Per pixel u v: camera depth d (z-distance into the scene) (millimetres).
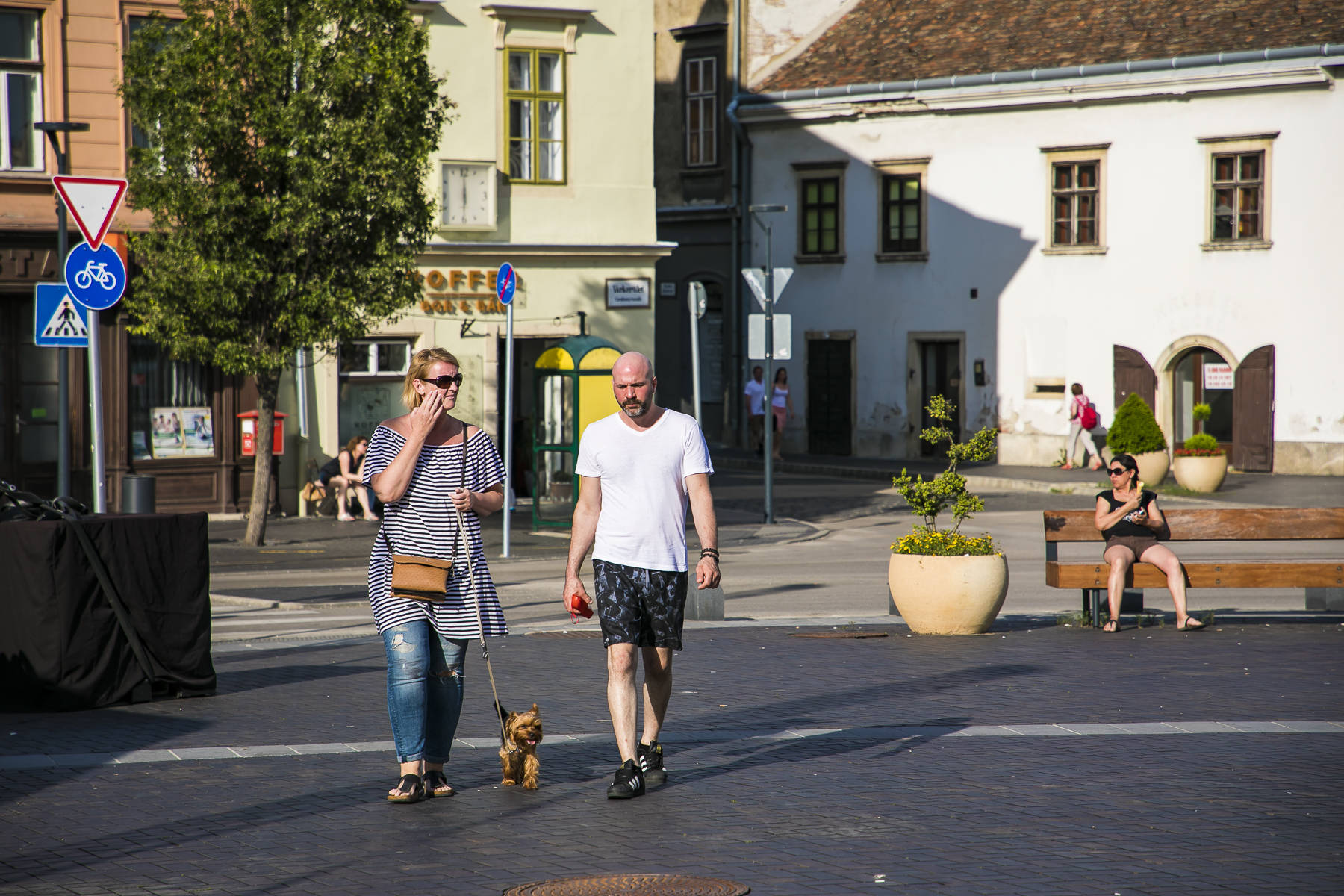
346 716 15234
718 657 19062
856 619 23109
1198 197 55406
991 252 60062
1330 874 9773
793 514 44312
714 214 67812
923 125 61406
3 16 36719
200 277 31797
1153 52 56062
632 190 46094
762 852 10375
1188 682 17203
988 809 11523
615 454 12422
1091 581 21500
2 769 12875
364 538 36906
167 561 16219
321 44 32969
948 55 61688
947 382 61750
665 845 10555
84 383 38094
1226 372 55031
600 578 12359
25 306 37719
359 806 11633
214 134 31812
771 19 66562
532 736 12055
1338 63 51969
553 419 41469
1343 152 52594
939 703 15961
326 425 41906
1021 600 26250
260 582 29438
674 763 13195
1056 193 58719
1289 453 53938
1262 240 54125
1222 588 27391
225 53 32062
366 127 32594
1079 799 11805
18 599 15461
